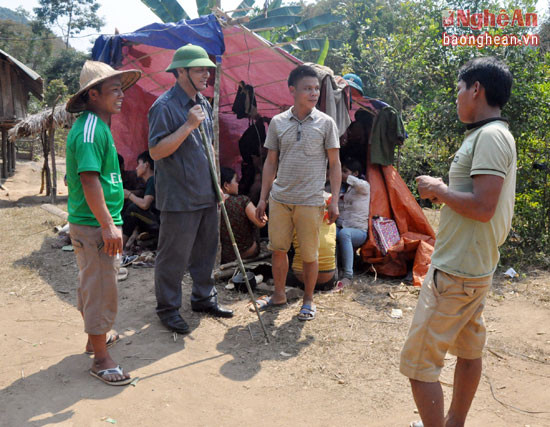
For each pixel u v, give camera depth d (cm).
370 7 1773
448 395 297
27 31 4656
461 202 198
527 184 652
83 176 277
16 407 276
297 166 385
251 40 564
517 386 309
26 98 1572
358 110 618
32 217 820
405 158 1017
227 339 371
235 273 486
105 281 297
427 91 848
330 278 470
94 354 317
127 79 344
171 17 625
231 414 276
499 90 206
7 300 448
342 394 296
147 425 263
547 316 422
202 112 352
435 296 214
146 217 589
